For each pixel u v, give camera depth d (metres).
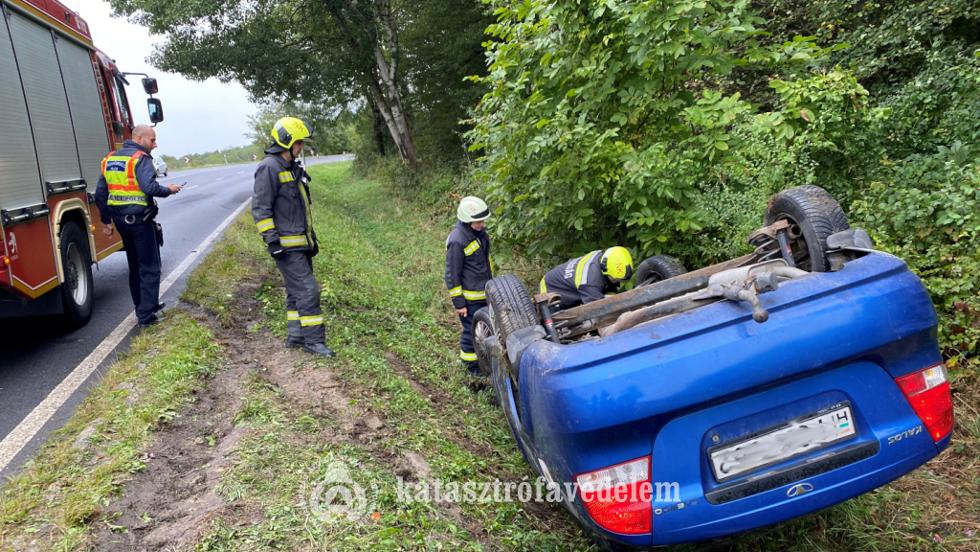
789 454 2.41
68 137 6.44
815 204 3.31
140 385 4.47
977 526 3.30
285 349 5.44
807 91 5.23
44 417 4.36
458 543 3.05
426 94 19.89
